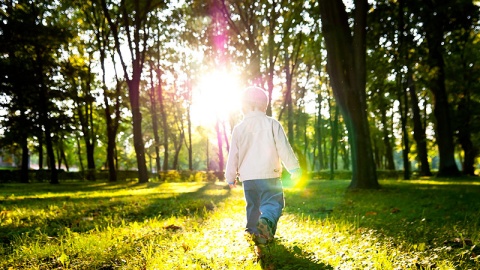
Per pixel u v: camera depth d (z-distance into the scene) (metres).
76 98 26.84
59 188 18.44
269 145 3.66
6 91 20.88
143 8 21.98
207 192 12.85
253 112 3.81
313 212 6.67
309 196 10.28
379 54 18.83
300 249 3.40
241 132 3.75
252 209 3.74
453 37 20.48
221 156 37.97
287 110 41.44
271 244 3.60
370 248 3.39
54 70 24.20
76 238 4.23
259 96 3.83
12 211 7.29
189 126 42.03
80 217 6.34
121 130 42.53
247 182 3.66
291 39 20.94
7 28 18.94
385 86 23.58
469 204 7.47
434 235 4.18
